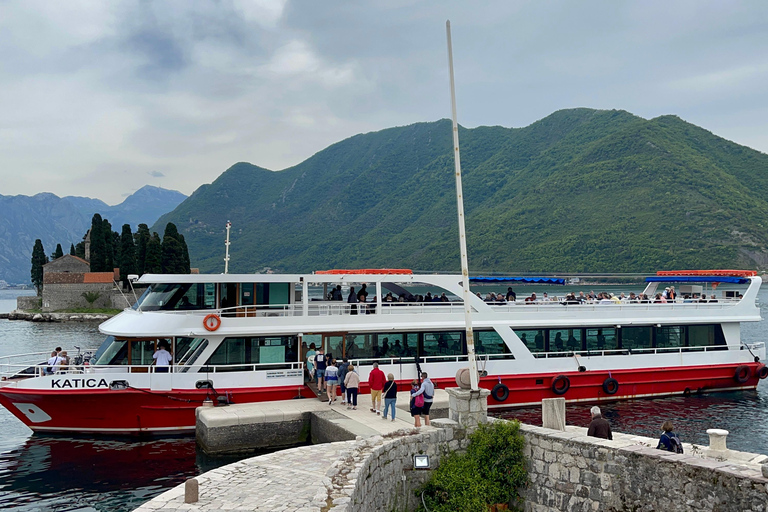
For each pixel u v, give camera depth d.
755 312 39.22
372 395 25.70
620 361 35.38
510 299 35.66
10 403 27.34
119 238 141.00
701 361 37.34
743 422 31.30
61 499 21.00
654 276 43.81
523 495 15.90
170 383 27.75
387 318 31.48
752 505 11.41
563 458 15.07
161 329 28.14
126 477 22.98
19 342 78.88
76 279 123.81
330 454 17.06
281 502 13.23
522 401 33.34
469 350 17.88
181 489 14.21
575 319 34.84
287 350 29.89
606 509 13.93
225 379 28.23
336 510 11.32
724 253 192.38
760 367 38.22
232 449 24.73
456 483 15.69
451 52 19.97
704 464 12.38
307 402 27.92
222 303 30.17
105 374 27.25
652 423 30.83
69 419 27.66
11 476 23.12
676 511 12.60
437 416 27.27
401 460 15.82
